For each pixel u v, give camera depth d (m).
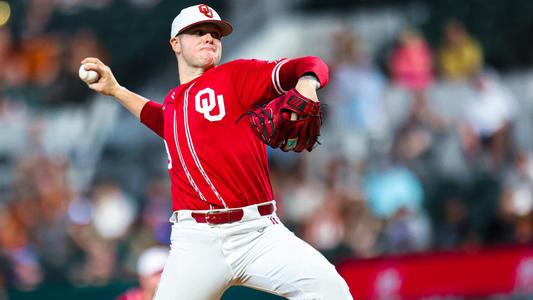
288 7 52.97
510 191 40.56
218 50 15.00
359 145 43.47
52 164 43.75
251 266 14.28
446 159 42.94
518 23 51.62
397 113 45.22
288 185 40.75
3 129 46.28
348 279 28.64
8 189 42.34
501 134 44.81
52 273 36.66
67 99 49.62
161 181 41.47
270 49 51.22
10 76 50.06
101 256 37.78
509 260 30.27
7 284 35.03
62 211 40.25
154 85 52.38
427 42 49.69
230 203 14.19
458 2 52.16
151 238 38.69
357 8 52.47
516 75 48.56
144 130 47.16
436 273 29.50
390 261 29.09
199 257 14.38
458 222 39.94
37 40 52.44
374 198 40.47
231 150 14.16
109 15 55.06
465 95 45.75
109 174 44.25
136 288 27.20
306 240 38.00
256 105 14.16
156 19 55.03
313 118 12.98
